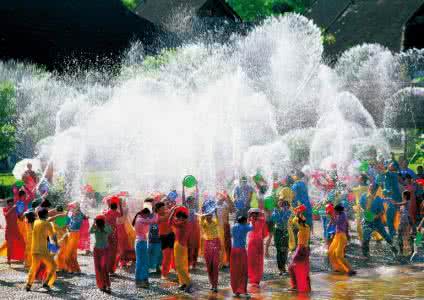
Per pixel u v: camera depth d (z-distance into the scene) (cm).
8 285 1516
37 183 2198
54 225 1619
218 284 1560
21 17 4928
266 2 7800
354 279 1619
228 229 1731
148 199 1598
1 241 2016
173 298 1430
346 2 6712
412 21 6156
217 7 6119
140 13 6456
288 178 2052
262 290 1512
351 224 2264
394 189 2102
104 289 1465
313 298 1438
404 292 1487
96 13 5244
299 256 1497
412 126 4697
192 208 1695
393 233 1964
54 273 1485
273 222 1817
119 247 1683
